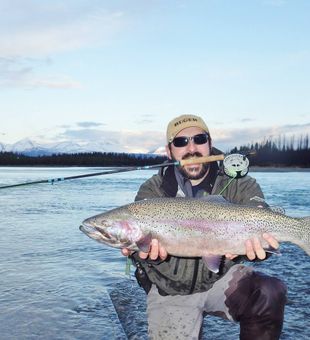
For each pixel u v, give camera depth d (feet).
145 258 3.75
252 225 3.71
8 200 18.63
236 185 4.04
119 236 3.74
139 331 4.42
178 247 3.73
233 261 3.90
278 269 6.64
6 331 4.42
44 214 13.39
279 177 39.34
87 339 4.25
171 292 3.88
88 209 14.64
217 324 4.73
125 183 32.32
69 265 7.02
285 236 3.74
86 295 5.51
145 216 3.74
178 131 4.16
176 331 3.87
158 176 4.25
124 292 5.63
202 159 3.99
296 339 4.19
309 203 14.51
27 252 7.98
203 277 3.82
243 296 3.73
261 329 3.67
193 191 4.16
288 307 4.98
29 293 5.58
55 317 4.78
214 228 3.70
